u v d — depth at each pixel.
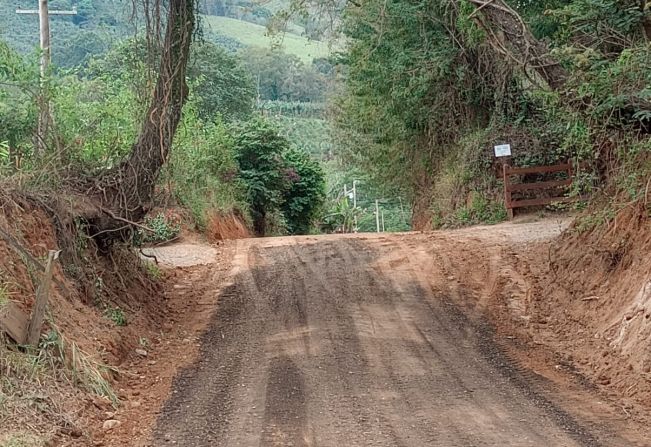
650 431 5.97
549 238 15.42
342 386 7.27
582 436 5.82
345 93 31.69
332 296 11.91
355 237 19.50
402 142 28.11
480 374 7.71
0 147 9.85
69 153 10.76
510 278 12.49
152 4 10.43
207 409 6.63
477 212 21.67
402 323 10.05
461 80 23.16
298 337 9.37
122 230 10.80
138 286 11.24
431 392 7.06
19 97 10.25
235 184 28.81
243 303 11.75
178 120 11.00
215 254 17.19
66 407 6.14
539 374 7.75
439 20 22.17
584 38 11.62
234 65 39.81
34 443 5.32
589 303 10.09
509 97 22.36
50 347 6.75
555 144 20.95
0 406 5.65
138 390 7.28
